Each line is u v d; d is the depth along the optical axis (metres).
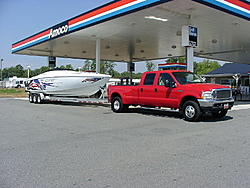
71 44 20.69
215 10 11.98
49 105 16.86
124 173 4.09
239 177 3.88
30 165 4.53
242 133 6.99
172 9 11.92
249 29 15.95
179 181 3.76
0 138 6.70
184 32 13.23
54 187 3.60
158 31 16.41
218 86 8.95
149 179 3.84
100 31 16.20
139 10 11.72
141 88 10.68
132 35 17.56
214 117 10.08
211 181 3.74
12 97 26.59
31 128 8.08
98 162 4.64
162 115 10.95
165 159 4.77
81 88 16.14
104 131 7.43
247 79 36.09
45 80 17.75
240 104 16.33
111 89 12.24
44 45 20.97
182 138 6.43
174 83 9.45
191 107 8.92
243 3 12.73
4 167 4.45
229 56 28.27
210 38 18.77
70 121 9.43
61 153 5.24
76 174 4.08
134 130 7.54
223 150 5.33
